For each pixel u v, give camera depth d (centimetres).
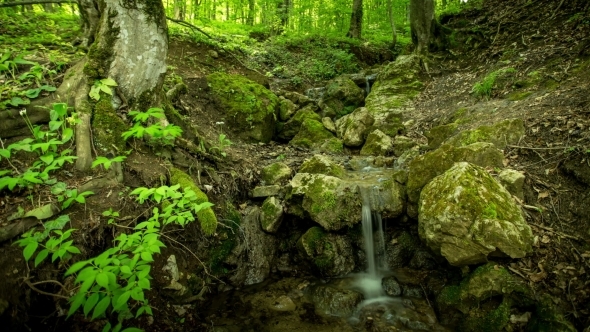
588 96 479
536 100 557
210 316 345
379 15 1720
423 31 1104
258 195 471
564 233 334
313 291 393
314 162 511
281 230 467
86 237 292
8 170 291
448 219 326
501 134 460
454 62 1023
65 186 302
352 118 717
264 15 1360
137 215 333
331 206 425
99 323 261
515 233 309
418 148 584
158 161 396
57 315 252
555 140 423
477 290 314
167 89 587
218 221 402
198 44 955
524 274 311
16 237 258
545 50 760
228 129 670
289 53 1177
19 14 784
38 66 386
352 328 339
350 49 1305
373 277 421
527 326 286
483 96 720
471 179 342
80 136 349
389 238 443
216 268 385
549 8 964
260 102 712
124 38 406
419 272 410
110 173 343
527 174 393
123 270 210
